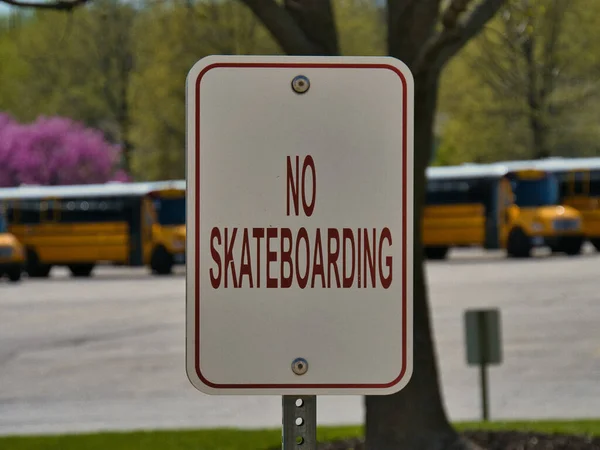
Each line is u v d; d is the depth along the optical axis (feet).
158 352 78.02
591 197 162.81
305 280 11.16
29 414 55.67
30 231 163.12
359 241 11.19
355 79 11.25
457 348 76.33
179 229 157.79
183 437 39.81
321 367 11.18
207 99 11.16
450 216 161.58
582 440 34.37
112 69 237.66
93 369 71.41
